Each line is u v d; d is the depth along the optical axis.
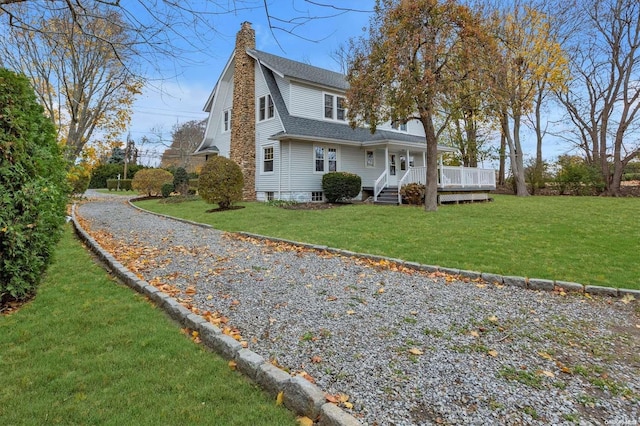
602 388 2.31
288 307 3.77
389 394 2.24
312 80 15.92
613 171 18.20
